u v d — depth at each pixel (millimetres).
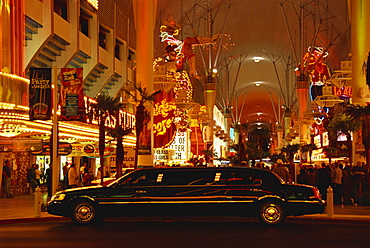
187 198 13094
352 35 31500
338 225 13555
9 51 23203
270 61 96000
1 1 23047
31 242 10211
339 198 21109
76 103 19078
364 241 10430
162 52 59000
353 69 31156
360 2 30953
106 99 26141
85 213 13305
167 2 53312
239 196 13109
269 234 11453
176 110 41250
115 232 11758
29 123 24109
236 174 13352
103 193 13297
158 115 40875
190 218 15398
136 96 29219
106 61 38125
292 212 13094
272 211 13094
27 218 15141
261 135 96750
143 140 27719
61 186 31625
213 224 13570
